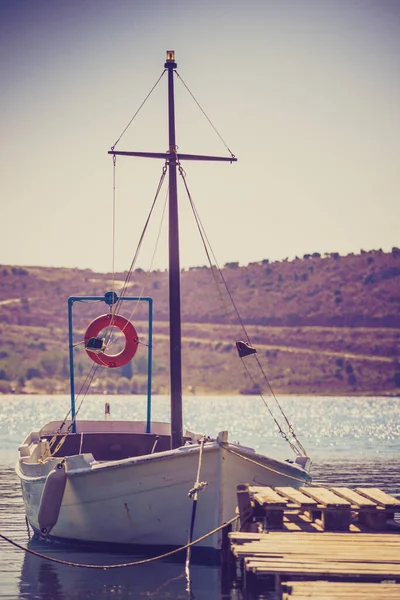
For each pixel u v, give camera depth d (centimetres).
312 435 9838
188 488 2555
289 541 2273
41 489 2805
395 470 5462
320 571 1966
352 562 2053
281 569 1980
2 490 4409
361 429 11200
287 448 7600
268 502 2402
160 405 18838
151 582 2453
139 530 2639
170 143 2997
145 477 2581
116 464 2591
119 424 3500
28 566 2647
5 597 2325
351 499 2516
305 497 2497
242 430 10825
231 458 2566
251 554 2125
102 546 2744
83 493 2688
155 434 3378
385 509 2420
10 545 2930
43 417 13662
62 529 2819
